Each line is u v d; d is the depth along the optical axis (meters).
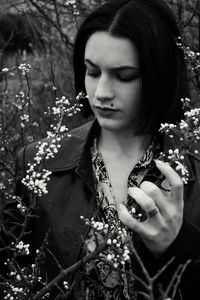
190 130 1.48
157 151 1.73
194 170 1.74
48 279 1.76
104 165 1.75
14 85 3.81
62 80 4.06
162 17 1.64
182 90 1.73
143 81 1.59
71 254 1.70
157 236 1.46
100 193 1.72
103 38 1.55
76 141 1.85
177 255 1.56
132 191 1.43
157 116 1.67
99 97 1.57
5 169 2.88
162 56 1.59
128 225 1.41
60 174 1.80
